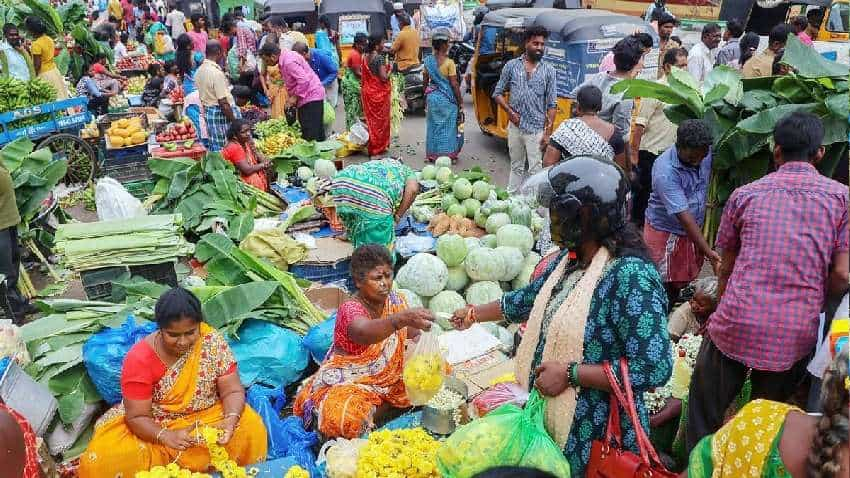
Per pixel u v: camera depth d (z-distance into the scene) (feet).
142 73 50.21
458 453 7.75
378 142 31.89
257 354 13.20
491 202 19.67
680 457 11.69
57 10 49.37
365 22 48.26
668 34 27.76
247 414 10.92
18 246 18.60
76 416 11.88
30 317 17.98
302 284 16.34
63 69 41.09
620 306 7.36
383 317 10.98
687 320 13.52
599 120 15.99
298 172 24.44
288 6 55.06
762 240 9.73
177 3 74.90
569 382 7.71
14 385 10.78
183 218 20.26
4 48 30.55
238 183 21.91
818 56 15.12
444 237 17.13
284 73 30.07
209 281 15.94
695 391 10.89
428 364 10.48
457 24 48.60
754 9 40.70
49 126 26.27
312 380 12.39
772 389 10.32
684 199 14.05
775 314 9.64
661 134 19.93
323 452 10.67
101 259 15.78
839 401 4.73
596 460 7.73
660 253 15.24
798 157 10.06
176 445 9.83
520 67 23.16
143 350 9.93
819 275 9.57
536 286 9.07
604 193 7.35
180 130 26.86
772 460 5.24
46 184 20.15
